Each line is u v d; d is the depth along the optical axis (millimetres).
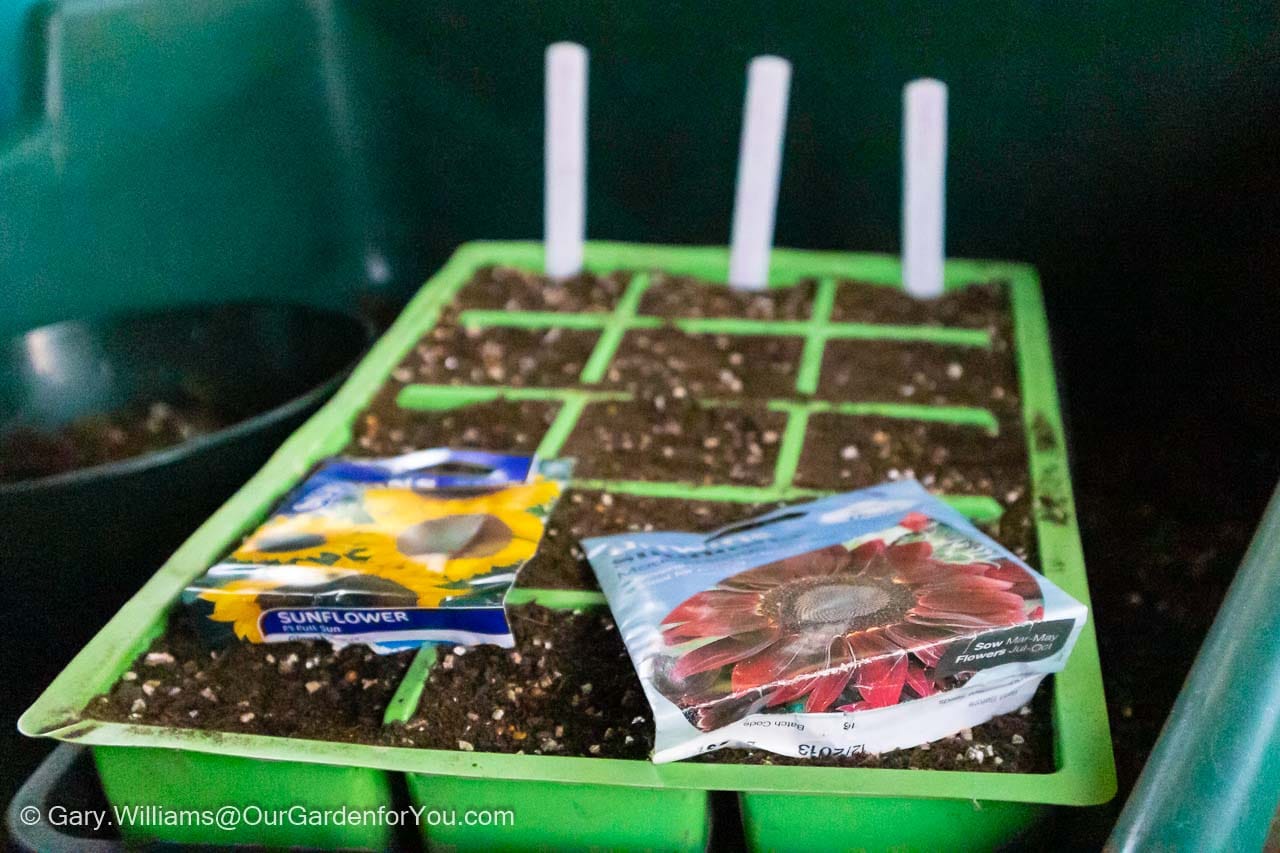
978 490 527
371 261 742
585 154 682
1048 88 618
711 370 600
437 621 469
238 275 692
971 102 628
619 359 611
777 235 679
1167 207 624
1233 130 603
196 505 541
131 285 651
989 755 441
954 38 619
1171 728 407
